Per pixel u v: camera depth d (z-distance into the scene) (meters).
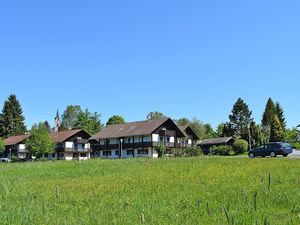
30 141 98.88
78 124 149.38
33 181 26.45
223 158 39.09
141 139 88.25
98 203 16.06
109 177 26.27
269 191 15.34
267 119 136.62
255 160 33.78
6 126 135.50
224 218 11.16
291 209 12.23
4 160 106.81
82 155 109.94
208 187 17.97
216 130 147.00
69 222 12.48
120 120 146.62
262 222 10.23
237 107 134.75
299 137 97.81
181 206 13.92
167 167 30.47
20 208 14.45
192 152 68.62
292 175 20.62
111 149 94.00
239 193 15.49
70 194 19.03
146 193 17.70
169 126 90.94
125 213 13.27
